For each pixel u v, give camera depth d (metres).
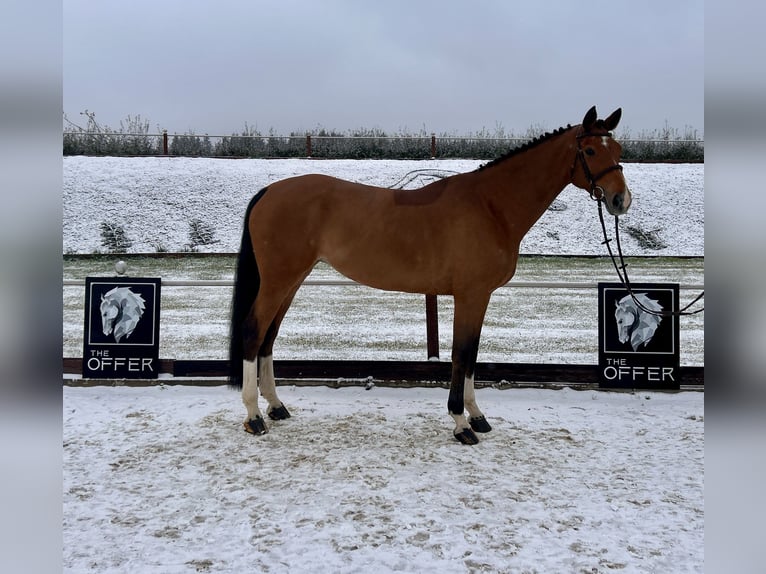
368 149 22.98
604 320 5.02
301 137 22.95
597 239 15.84
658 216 16.92
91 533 2.79
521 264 13.80
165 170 19.78
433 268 3.92
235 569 2.50
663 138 23.89
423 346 7.17
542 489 3.28
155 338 5.19
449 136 23.89
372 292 10.98
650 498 3.19
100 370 5.20
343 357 6.59
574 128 3.92
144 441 3.98
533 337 7.71
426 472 3.49
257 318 4.07
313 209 4.01
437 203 3.95
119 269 5.24
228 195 18.44
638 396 4.95
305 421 4.38
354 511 3.00
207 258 14.47
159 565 2.53
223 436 4.08
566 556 2.62
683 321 8.86
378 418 4.46
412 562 2.55
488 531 2.82
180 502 3.11
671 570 2.53
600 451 3.85
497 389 5.09
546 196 3.99
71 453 3.76
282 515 2.97
